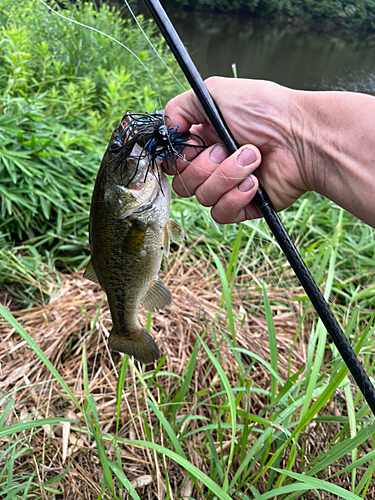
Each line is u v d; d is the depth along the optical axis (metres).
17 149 0.67
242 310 0.50
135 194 0.30
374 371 0.50
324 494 0.39
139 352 0.37
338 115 0.28
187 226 0.74
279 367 0.52
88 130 0.85
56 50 1.11
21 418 0.41
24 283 0.60
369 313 0.64
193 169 0.30
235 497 0.37
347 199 0.28
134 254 0.32
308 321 0.63
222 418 0.44
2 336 0.51
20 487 0.33
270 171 0.31
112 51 1.22
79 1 1.27
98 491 0.37
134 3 1.99
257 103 0.29
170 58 1.45
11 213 0.64
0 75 0.83
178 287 0.61
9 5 1.21
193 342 0.53
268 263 0.70
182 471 0.40
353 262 0.74
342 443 0.33
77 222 0.69
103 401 0.46
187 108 0.31
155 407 0.34
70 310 0.55
